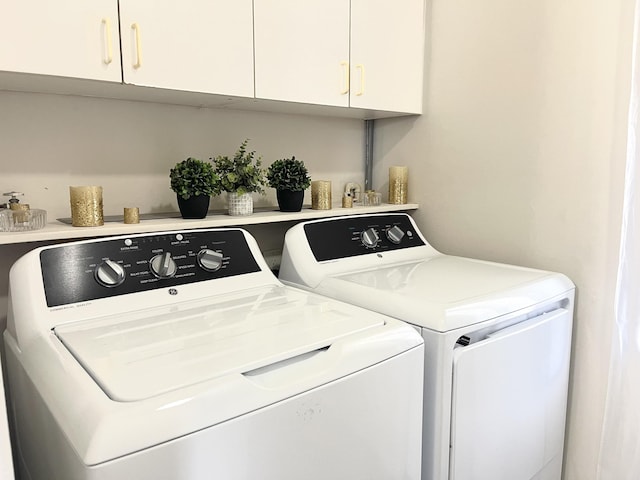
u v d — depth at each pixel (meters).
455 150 1.81
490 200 1.72
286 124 1.86
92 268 1.09
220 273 1.28
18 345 1.00
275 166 1.64
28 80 1.13
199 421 0.70
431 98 1.87
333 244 1.55
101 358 0.83
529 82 1.57
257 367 0.82
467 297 1.20
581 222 1.48
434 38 1.83
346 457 0.90
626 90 1.34
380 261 1.61
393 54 1.74
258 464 0.77
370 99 1.68
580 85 1.44
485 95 1.70
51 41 1.04
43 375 0.84
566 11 1.46
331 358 0.89
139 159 1.53
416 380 1.03
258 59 1.37
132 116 1.50
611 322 1.43
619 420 1.44
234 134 1.72
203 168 1.43
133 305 1.10
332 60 1.55
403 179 1.95
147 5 1.16
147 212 1.56
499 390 1.21
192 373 0.78
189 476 0.70
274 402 0.78
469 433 1.15
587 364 1.50
